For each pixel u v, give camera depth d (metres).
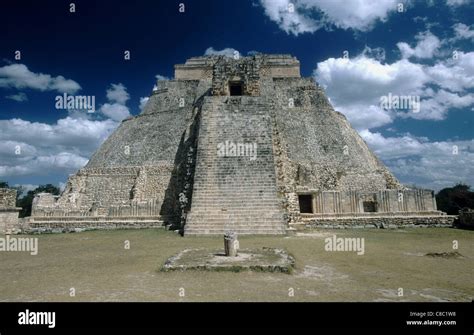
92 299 7.32
